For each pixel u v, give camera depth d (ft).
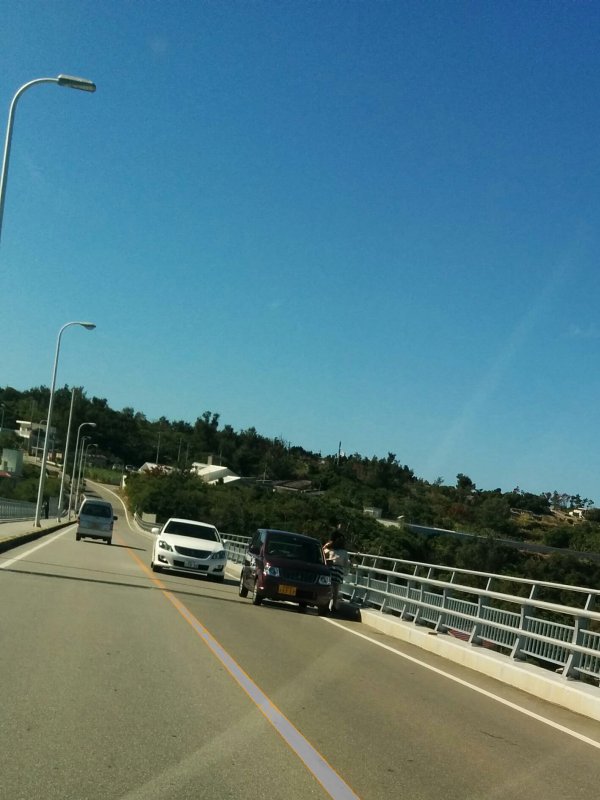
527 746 25.71
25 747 20.27
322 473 422.00
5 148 70.69
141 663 32.40
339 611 66.64
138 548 132.26
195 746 21.61
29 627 38.27
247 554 69.05
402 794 19.30
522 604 40.70
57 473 476.13
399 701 30.58
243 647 39.40
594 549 141.38
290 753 21.75
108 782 18.25
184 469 478.18
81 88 71.51
